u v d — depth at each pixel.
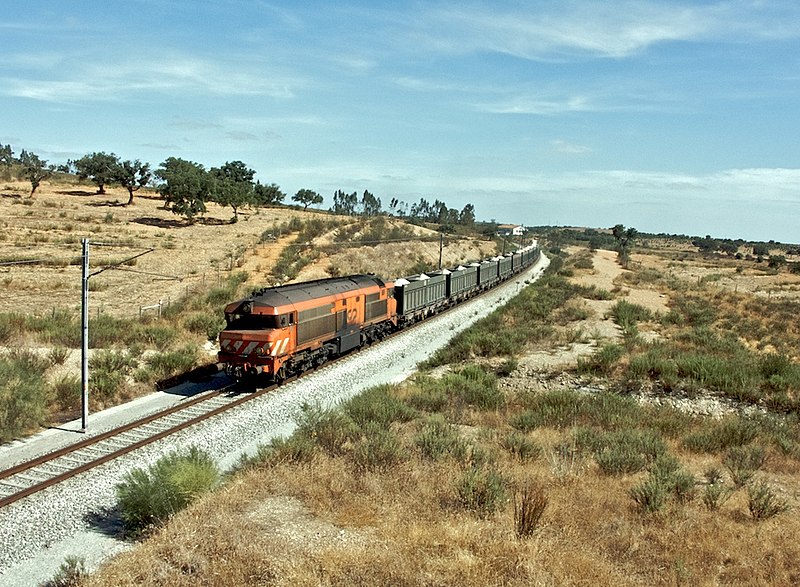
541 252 141.25
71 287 47.34
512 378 28.59
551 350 32.91
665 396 25.62
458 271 53.00
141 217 85.69
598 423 21.67
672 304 52.44
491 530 12.12
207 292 46.03
